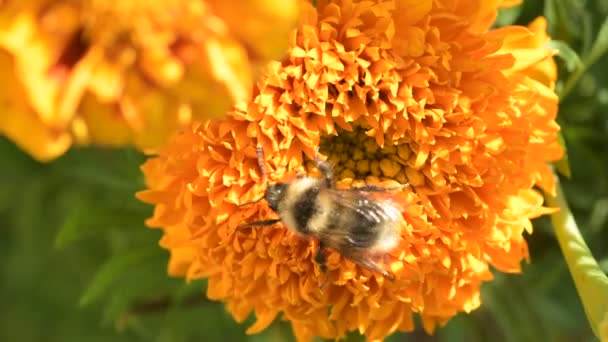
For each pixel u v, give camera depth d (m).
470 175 0.15
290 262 0.15
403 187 0.15
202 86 0.12
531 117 0.15
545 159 0.15
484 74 0.14
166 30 0.12
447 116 0.15
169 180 0.15
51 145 0.12
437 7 0.14
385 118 0.15
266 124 0.14
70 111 0.12
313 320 0.16
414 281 0.15
